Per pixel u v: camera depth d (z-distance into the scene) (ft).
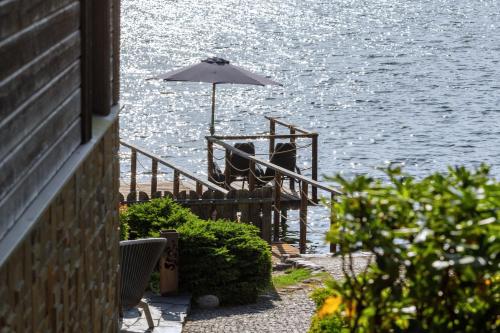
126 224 101.19
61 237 45.29
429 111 323.37
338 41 533.96
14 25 35.45
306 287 103.30
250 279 96.73
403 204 30.76
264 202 128.88
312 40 537.24
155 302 91.81
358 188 31.45
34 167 39.34
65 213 46.34
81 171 50.93
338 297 32.83
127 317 86.07
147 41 513.86
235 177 170.91
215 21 628.28
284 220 168.66
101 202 58.59
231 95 356.18
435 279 30.07
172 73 167.94
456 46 513.04
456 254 28.99
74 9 48.39
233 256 95.66
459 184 31.32
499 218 30.12
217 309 94.48
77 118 49.96
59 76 44.57
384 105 337.11
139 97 345.31
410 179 32.48
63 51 45.52
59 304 44.91
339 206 31.83
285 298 99.04
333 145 263.49
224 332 84.99
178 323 85.51
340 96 357.20
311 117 313.32
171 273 93.86
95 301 56.29
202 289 95.71
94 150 55.47
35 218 36.83
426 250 29.58
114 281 65.00
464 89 372.38
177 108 325.83
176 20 628.69
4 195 34.24
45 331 41.93
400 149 258.16
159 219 100.53
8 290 35.17
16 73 35.91
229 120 306.96
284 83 388.57
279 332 85.20
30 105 38.42
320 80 397.60
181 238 95.45
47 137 41.98
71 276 48.24
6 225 34.55
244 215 128.67
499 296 30.81
